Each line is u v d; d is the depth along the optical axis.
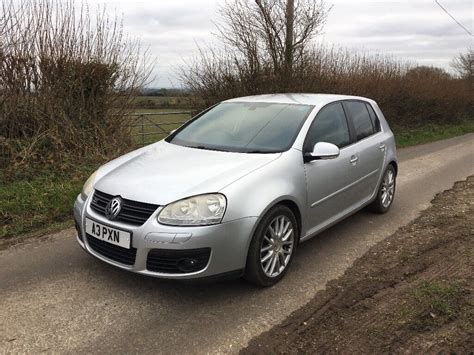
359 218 5.69
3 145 6.75
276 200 3.55
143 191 3.36
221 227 3.22
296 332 3.06
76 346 2.88
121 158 4.25
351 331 3.06
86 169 7.00
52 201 5.69
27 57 7.07
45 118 7.22
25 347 2.86
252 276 3.53
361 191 5.12
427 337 2.97
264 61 10.91
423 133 17.00
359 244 4.75
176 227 3.16
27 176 6.46
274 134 4.20
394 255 4.43
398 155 11.66
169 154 4.07
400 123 17.41
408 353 2.81
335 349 2.86
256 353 2.83
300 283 3.79
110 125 8.03
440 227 5.27
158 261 3.21
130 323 3.15
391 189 6.03
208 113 4.98
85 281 3.75
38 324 3.12
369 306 3.38
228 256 3.29
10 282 3.73
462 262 4.18
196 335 3.02
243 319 3.22
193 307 3.37
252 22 10.65
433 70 21.47
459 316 3.22
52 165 6.86
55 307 3.34
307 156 4.04
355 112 5.28
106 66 7.82
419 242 4.77
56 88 7.41
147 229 3.19
